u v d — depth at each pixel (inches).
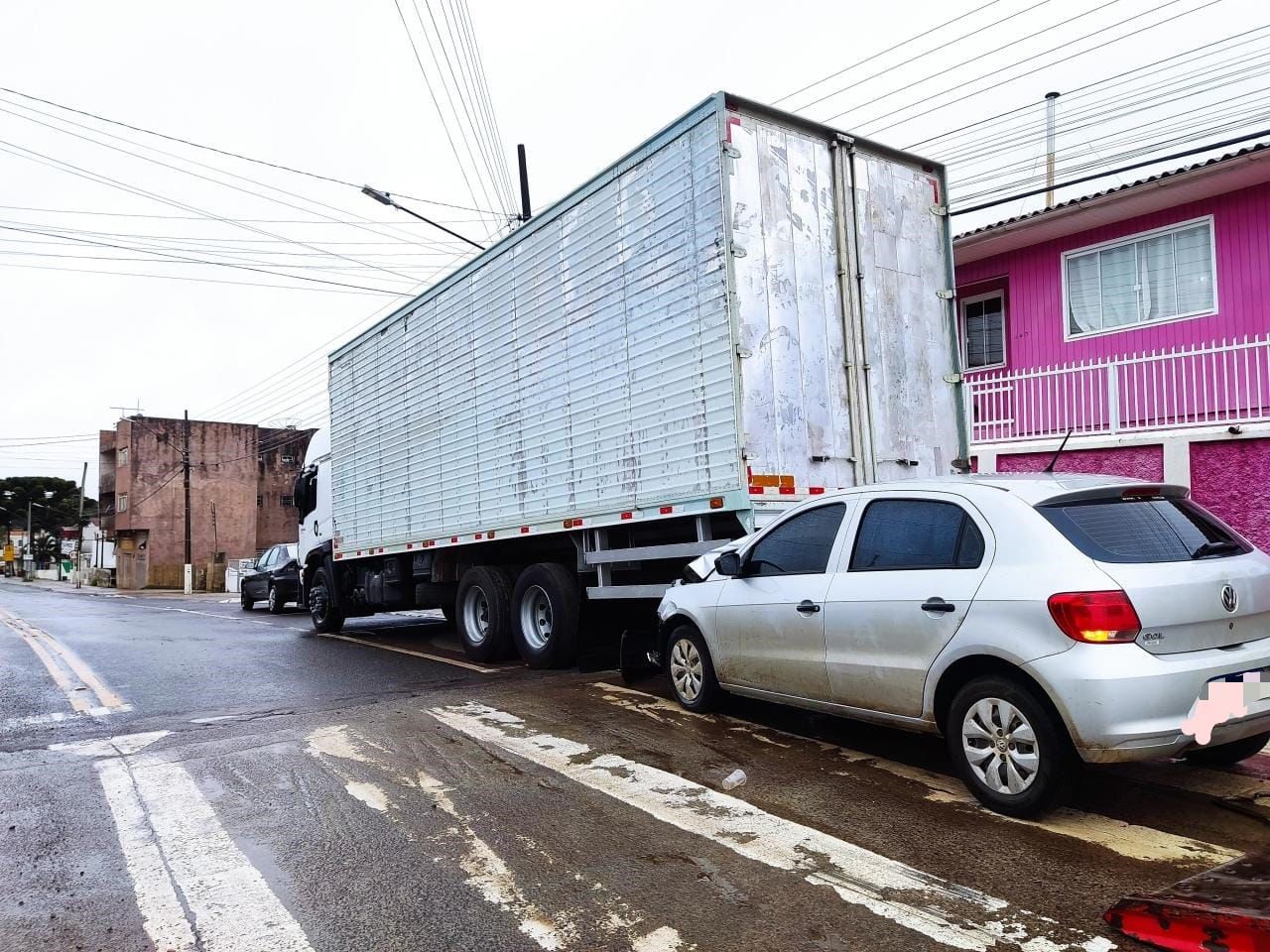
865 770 211.2
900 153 314.8
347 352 553.6
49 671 403.9
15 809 201.3
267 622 695.7
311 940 136.0
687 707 272.2
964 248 536.7
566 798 196.5
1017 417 459.8
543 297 354.9
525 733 254.5
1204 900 126.1
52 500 3769.7
